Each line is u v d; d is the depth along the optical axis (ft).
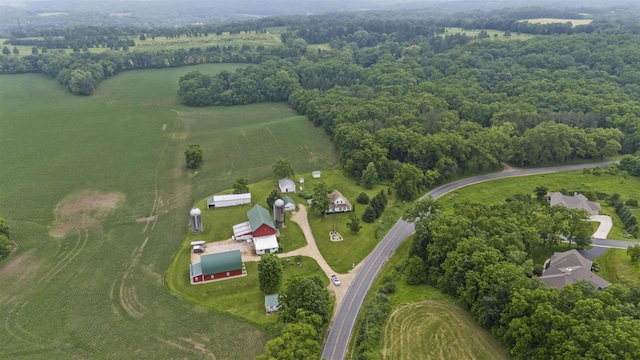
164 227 405.59
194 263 347.77
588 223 339.36
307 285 282.15
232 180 503.61
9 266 347.77
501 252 297.94
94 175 510.17
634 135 530.27
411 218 380.78
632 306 234.17
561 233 332.80
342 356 263.08
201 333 280.31
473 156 510.58
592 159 544.21
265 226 374.43
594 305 225.97
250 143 608.60
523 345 233.55
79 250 369.71
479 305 269.23
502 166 534.78
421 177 463.83
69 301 308.60
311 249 373.81
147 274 339.16
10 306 303.48
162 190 478.59
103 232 396.98
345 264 356.38
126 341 273.13
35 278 333.42
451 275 298.15
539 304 234.99
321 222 412.77
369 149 504.84
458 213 353.72
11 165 529.45
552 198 410.31
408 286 319.88
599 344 205.36
